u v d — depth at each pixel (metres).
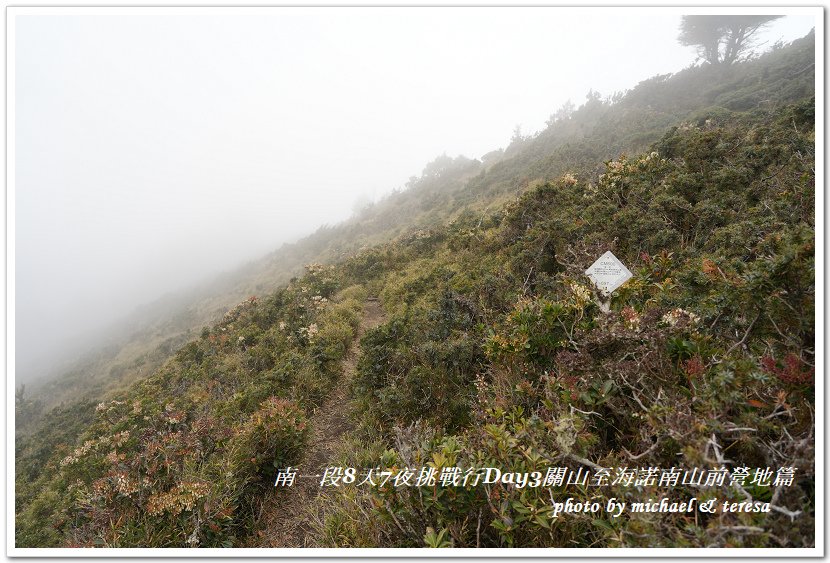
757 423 2.02
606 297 3.57
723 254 4.37
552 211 8.37
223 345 9.61
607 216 6.69
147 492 3.57
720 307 2.97
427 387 4.14
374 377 4.96
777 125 7.08
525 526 2.14
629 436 2.41
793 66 16.14
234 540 3.25
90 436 8.14
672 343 2.63
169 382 8.95
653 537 1.77
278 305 10.95
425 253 12.98
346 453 3.88
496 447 2.25
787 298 2.40
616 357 2.75
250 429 4.02
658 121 16.98
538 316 3.58
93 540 3.20
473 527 2.24
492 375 3.77
